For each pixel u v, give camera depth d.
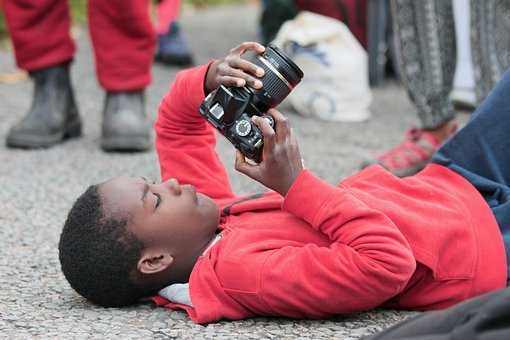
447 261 2.50
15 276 2.87
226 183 2.93
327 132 5.09
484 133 2.78
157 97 5.78
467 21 5.45
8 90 5.95
